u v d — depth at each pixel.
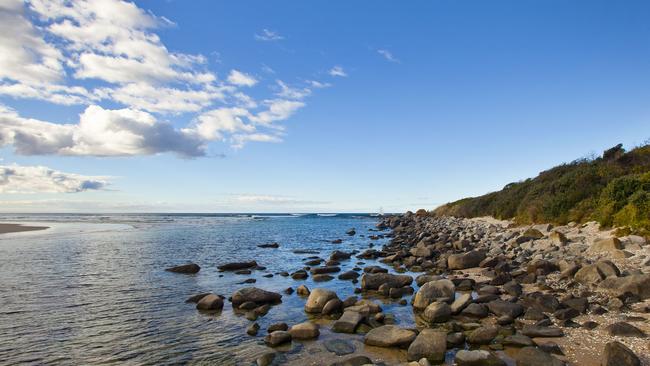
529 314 12.33
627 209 22.25
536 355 8.98
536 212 35.09
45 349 10.98
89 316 14.16
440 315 12.84
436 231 45.72
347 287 19.08
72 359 10.30
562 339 10.31
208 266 25.67
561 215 30.70
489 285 17.16
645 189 23.66
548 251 21.36
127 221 103.50
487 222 47.41
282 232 59.88
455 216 67.69
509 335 10.87
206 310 14.98
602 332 10.57
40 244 37.62
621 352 8.39
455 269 22.47
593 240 22.20
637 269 15.36
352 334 11.95
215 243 41.16
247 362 10.03
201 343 11.45
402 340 10.66
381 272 22.14
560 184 35.25
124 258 28.89
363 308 13.70
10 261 26.75
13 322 13.39
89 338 11.87
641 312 11.88
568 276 16.45
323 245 40.25
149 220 114.75
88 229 62.25
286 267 25.73
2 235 48.00
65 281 20.23
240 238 47.94
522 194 46.31
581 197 30.78
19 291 17.94
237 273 22.92
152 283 19.97
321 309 14.51
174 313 14.58
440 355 9.59
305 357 10.20
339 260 28.44
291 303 15.98
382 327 11.52
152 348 11.05
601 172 32.50
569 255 20.05
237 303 15.60
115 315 14.33
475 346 10.43
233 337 11.95
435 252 28.66
